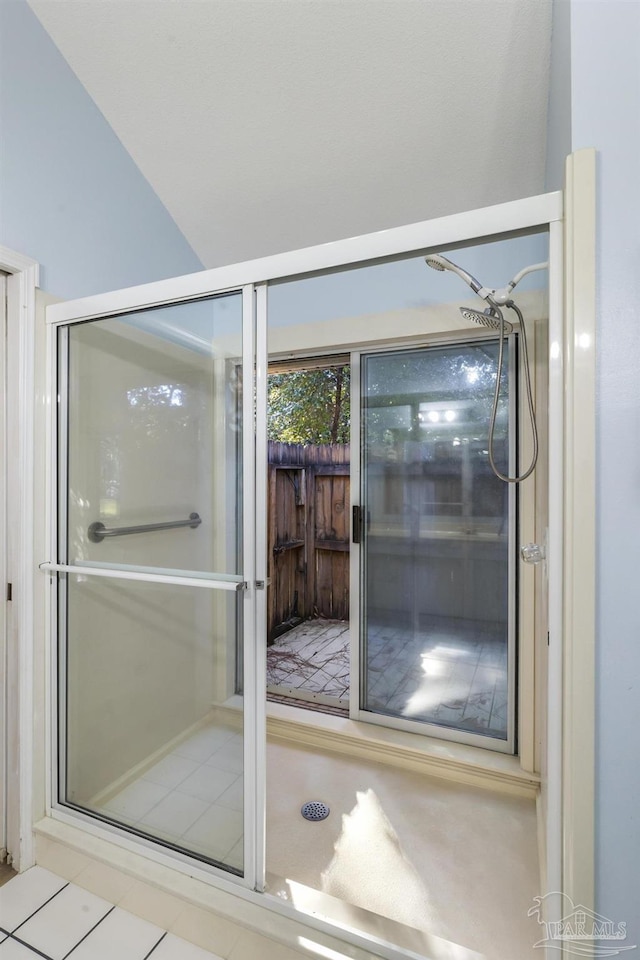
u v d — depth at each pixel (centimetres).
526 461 185
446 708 208
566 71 99
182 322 142
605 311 89
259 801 131
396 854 156
